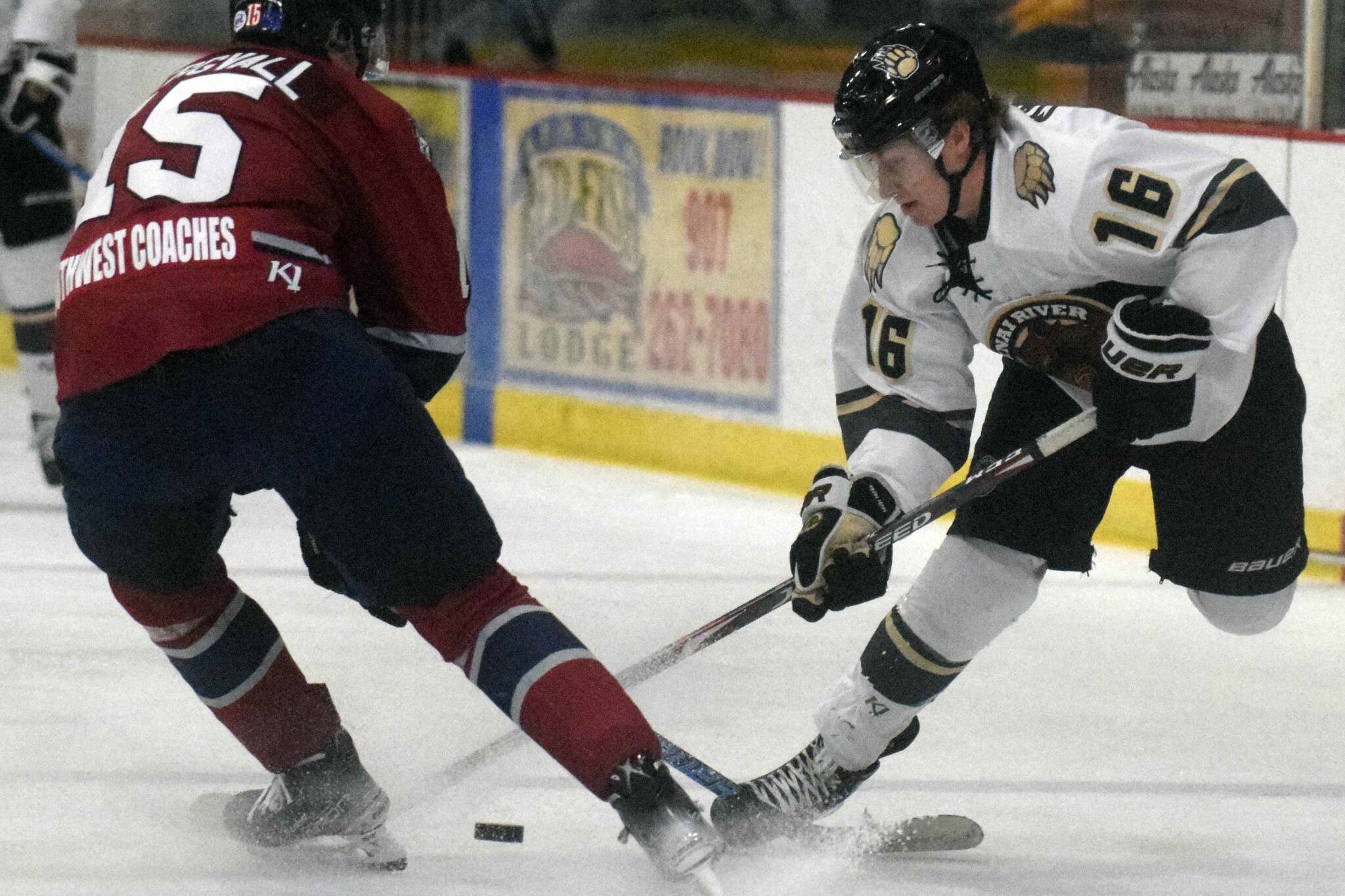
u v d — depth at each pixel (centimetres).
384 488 836
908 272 966
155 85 2739
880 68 907
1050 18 2022
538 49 2391
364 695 1323
